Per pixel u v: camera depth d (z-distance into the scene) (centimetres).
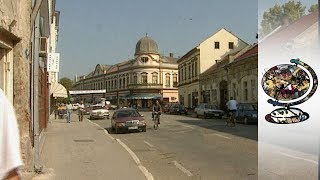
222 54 5703
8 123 217
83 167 1015
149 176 895
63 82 9269
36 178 870
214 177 884
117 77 10000
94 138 1827
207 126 2559
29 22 921
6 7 731
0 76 820
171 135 2003
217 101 4681
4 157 214
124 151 1345
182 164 1081
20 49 842
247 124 2728
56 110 4147
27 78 894
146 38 9006
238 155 1198
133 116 2320
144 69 8806
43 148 1431
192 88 6016
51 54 1781
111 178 875
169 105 5472
